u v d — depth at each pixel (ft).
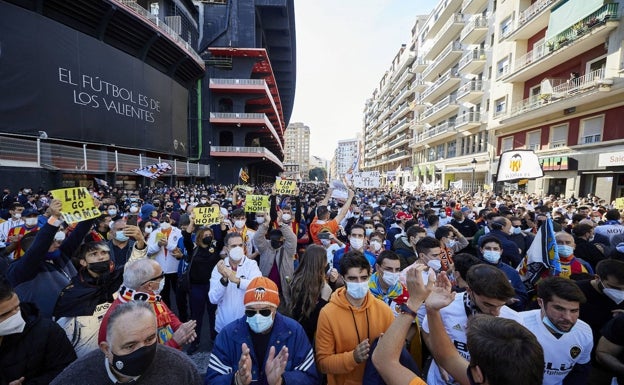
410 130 187.73
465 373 5.47
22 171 48.75
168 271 16.74
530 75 70.28
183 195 53.42
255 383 6.91
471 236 23.09
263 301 6.90
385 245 19.30
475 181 99.04
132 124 91.09
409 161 188.24
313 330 9.59
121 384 5.39
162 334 7.60
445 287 5.78
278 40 190.90
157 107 103.35
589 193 55.93
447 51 112.57
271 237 13.87
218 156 139.44
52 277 9.23
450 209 33.76
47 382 6.42
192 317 14.55
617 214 20.72
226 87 136.98
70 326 7.70
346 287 7.79
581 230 16.94
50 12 70.23
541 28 67.82
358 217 27.86
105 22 80.94
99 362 5.58
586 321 9.11
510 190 78.02
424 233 15.67
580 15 53.01
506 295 6.70
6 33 58.54
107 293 8.37
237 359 7.09
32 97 62.80
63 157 58.29
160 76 105.19
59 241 10.03
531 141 72.28
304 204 36.55
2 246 15.71
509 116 76.48
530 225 22.99
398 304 9.80
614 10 48.03
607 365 7.48
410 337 8.98
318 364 7.62
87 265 8.21
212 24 144.15
